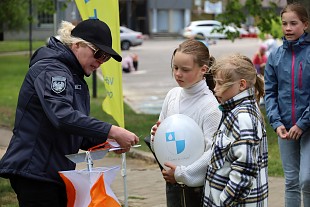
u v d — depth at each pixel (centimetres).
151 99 1914
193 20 6288
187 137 414
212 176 391
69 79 395
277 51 562
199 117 426
